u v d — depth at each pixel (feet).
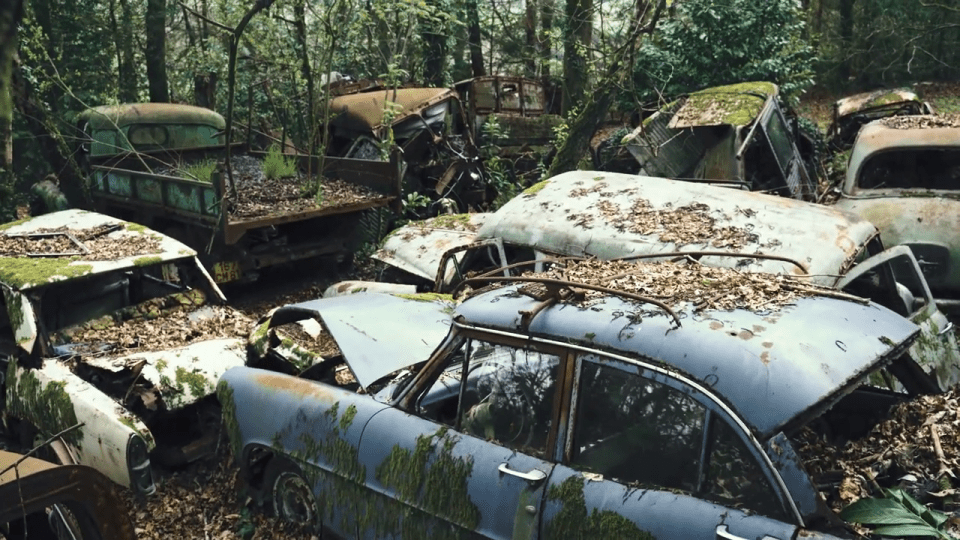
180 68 65.82
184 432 18.72
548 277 12.67
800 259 18.65
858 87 77.77
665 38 51.96
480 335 11.76
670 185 23.16
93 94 56.80
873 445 11.35
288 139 49.55
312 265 35.19
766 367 9.21
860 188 26.63
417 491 11.72
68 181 38.63
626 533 9.53
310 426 13.52
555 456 10.55
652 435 9.78
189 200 30.53
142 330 20.97
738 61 51.29
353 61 53.31
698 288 11.38
